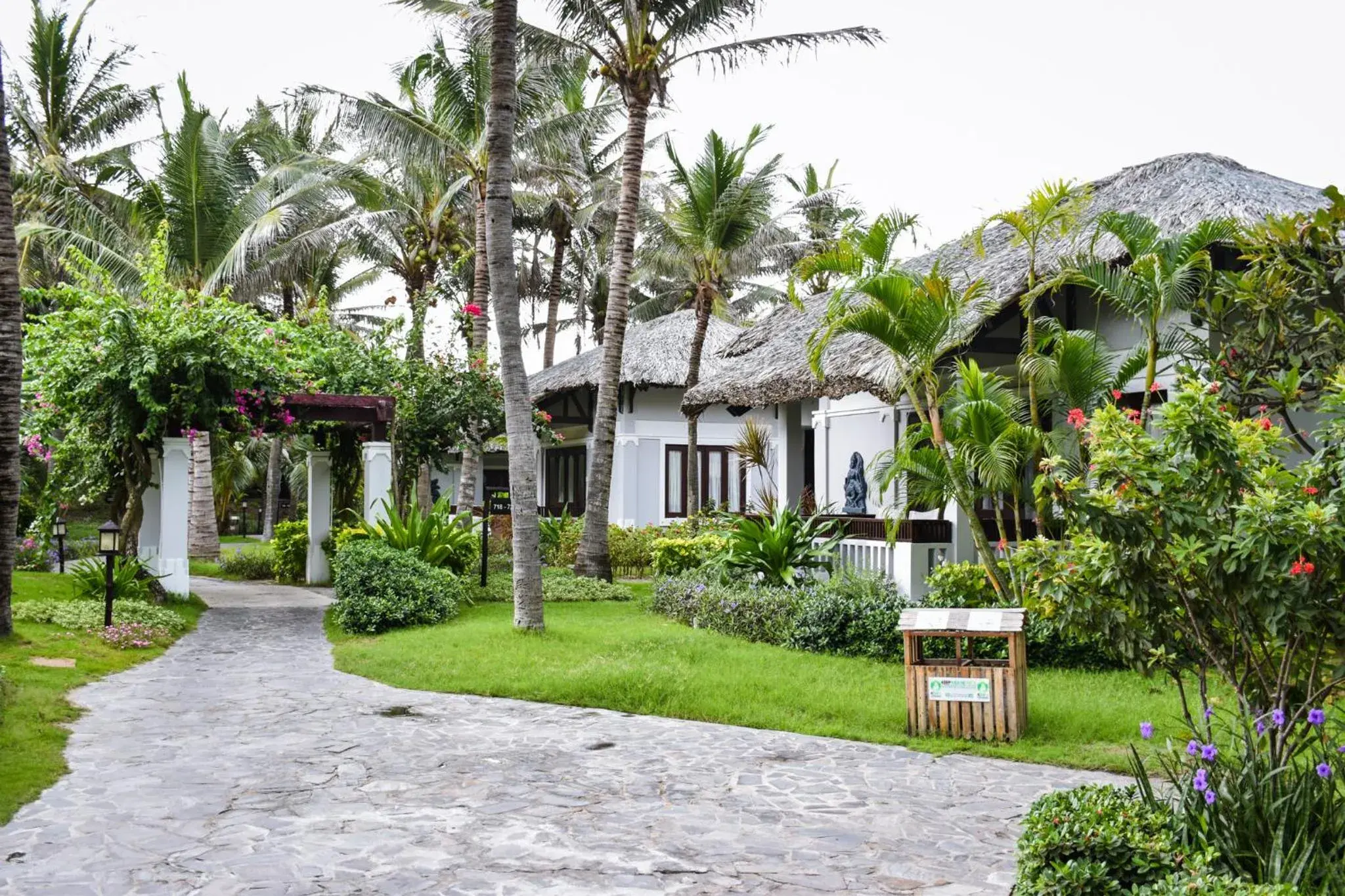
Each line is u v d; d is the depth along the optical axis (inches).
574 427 1224.2
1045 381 413.7
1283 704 197.8
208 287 895.7
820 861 211.9
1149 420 408.2
